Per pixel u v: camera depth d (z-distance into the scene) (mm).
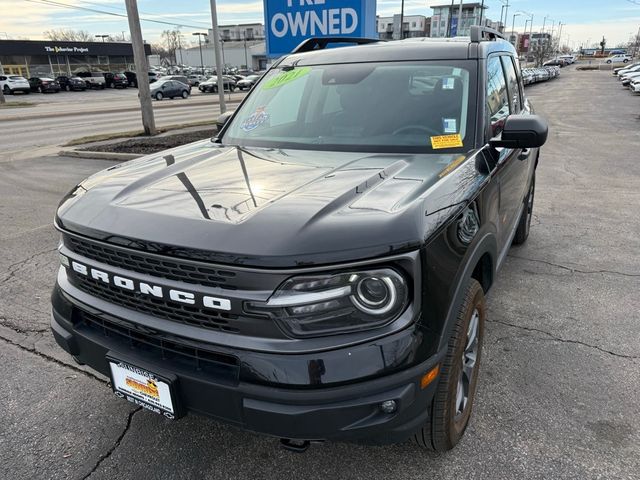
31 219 6402
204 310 1819
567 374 3014
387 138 2836
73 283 2285
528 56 101188
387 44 3543
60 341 2295
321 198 1986
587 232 5586
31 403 2846
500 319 3678
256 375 1752
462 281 2090
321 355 1723
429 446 2283
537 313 3760
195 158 2807
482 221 2420
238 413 1827
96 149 11820
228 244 1739
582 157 10258
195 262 1762
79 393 2936
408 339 1769
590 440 2479
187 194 2156
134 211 2039
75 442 2549
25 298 4148
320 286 1703
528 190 4703
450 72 3035
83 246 2119
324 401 1725
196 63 116125
